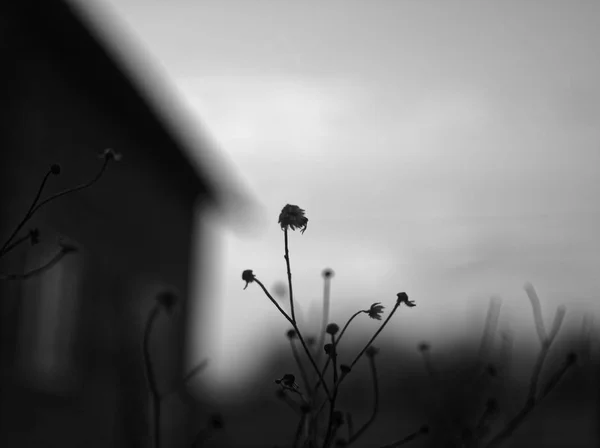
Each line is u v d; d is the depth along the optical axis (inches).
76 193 367.9
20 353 308.0
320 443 80.0
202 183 510.6
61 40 338.6
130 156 446.0
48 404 320.5
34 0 305.3
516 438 116.4
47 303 335.3
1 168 299.9
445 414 94.7
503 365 100.5
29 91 324.8
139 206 459.5
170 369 482.9
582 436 127.7
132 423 102.1
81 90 377.1
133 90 378.0
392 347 122.2
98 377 365.1
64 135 358.6
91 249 380.5
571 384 105.5
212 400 309.7
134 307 435.5
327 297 83.0
